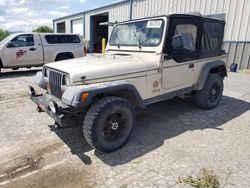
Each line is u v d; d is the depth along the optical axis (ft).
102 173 9.16
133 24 13.48
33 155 10.53
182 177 8.84
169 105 17.63
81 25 83.20
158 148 11.09
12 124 13.99
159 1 48.60
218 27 15.48
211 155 10.45
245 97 20.56
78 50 35.19
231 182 8.54
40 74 12.77
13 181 8.71
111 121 10.20
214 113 16.08
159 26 12.04
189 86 14.44
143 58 12.35
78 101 8.84
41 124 14.03
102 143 10.07
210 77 15.84
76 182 8.64
